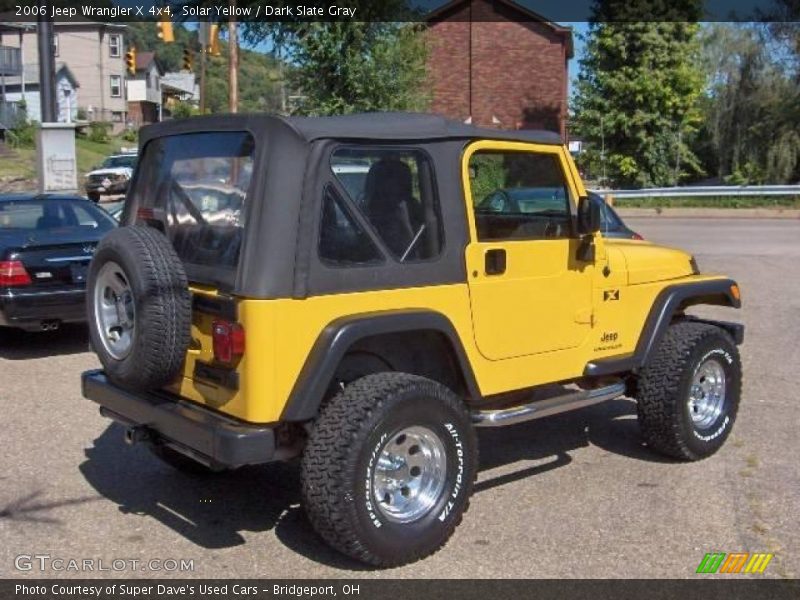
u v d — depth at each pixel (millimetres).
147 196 5141
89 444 6312
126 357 4434
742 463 5930
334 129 4285
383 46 16000
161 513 5109
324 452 4141
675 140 34188
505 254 4883
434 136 4625
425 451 4461
